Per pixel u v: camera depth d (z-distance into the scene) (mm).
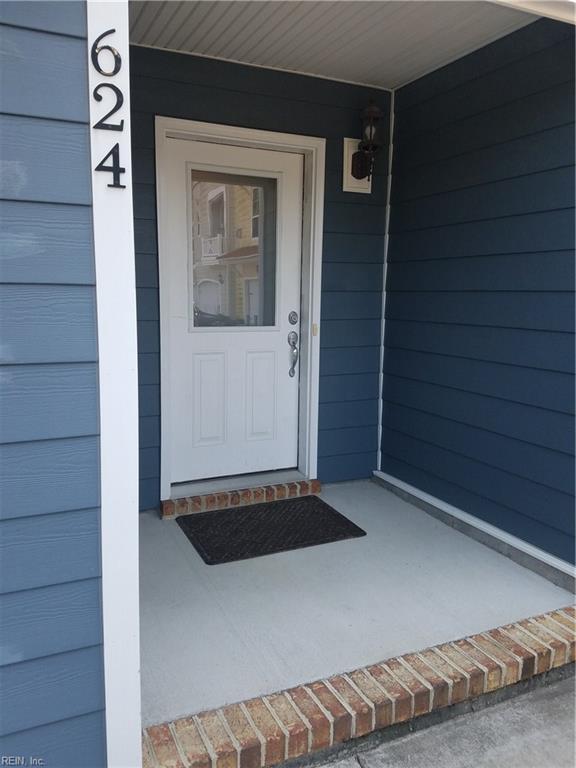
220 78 3039
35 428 1275
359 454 3801
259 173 3342
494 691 2004
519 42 2631
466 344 3043
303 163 3445
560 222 2480
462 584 2557
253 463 3623
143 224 3008
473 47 2855
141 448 3184
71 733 1405
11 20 1156
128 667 1426
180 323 3273
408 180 3408
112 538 1366
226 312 3424
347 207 3488
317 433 3631
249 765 1631
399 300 3551
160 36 2770
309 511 3316
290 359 3615
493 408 2896
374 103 3283
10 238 1213
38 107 1196
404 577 2609
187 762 1562
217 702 1800
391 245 3592
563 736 1865
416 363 3438
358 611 2328
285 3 2426
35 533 1305
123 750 1454
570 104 2406
